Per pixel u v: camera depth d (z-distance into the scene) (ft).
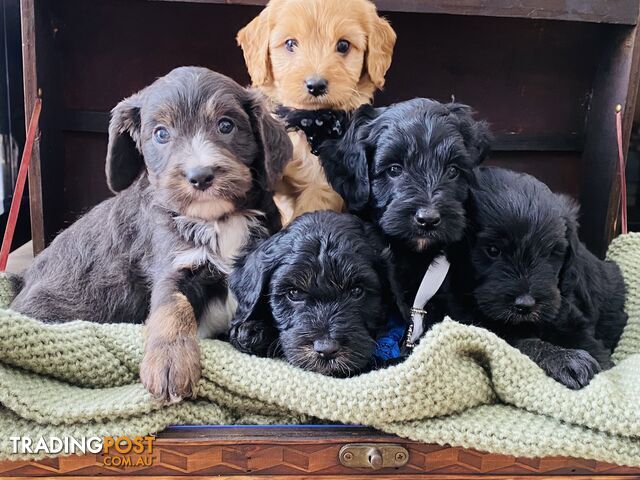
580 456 1.28
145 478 1.31
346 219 1.56
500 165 2.61
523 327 1.55
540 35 2.44
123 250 1.70
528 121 2.56
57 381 1.39
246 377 1.36
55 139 2.30
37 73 2.03
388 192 1.58
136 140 1.66
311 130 1.96
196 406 1.37
